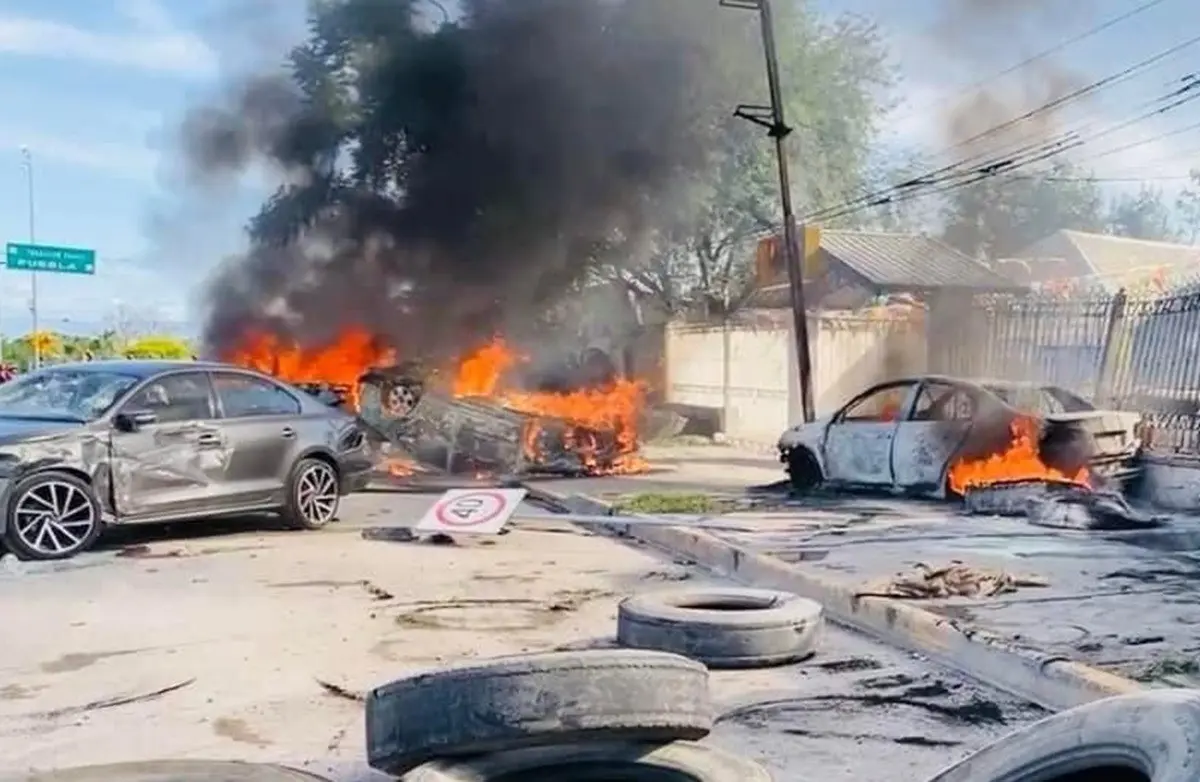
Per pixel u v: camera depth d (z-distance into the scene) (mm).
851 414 12914
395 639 6168
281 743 4496
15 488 8508
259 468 9984
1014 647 5523
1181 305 12461
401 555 8992
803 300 17531
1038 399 12000
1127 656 5395
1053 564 7992
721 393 22344
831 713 4934
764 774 3729
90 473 8844
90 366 9969
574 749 3867
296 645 6020
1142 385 12977
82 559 8719
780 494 12727
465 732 3783
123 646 5988
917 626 6160
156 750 4406
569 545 9641
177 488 9383
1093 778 3100
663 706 3879
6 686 5258
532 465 15461
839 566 7941
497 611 6906
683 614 5848
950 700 5137
